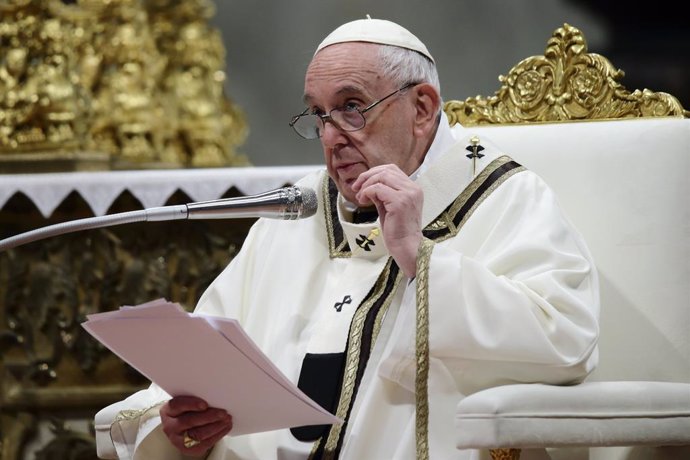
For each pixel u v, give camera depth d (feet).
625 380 41.11
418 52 40.96
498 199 41.09
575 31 46.44
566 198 43.06
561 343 36.37
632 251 41.78
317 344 40.34
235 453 40.24
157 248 63.26
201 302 44.50
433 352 36.55
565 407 34.88
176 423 37.29
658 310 41.16
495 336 36.11
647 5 121.19
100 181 61.72
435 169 41.63
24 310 63.62
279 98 125.08
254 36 125.59
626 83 121.60
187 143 83.61
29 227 64.03
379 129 40.06
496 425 33.63
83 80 75.05
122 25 76.79
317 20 125.70
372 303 40.16
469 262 36.99
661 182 41.88
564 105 46.34
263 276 43.42
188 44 84.89
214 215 37.29
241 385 35.96
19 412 63.41
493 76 123.54
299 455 39.11
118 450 39.81
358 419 38.09
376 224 40.96
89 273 63.36
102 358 63.21
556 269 38.42
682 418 36.73
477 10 123.85
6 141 70.49
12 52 70.95
